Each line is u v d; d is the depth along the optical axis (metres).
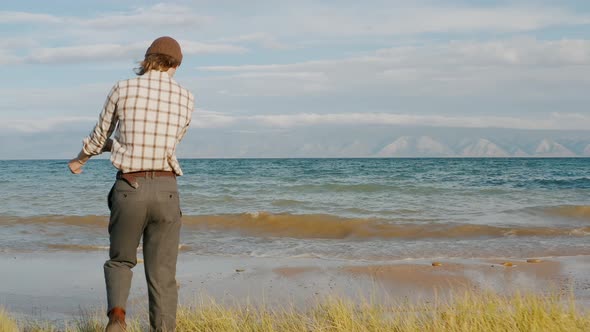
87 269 8.14
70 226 12.97
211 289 6.66
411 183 27.56
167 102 3.28
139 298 6.25
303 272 7.69
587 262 8.24
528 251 9.58
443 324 3.97
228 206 16.91
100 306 5.93
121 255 3.42
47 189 23.30
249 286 6.82
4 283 7.17
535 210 15.33
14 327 4.65
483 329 3.82
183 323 4.33
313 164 66.69
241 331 4.20
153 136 3.21
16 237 11.45
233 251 9.95
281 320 4.48
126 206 3.23
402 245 10.45
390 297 6.14
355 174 38.47
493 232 11.78
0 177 35.28
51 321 5.27
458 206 16.81
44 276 7.63
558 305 4.28
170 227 3.40
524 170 46.09
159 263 3.46
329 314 4.42
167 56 3.35
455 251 9.66
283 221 13.05
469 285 6.75
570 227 12.31
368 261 8.74
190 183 27.58
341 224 12.64
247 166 58.56
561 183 27.47
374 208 16.19
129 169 3.22
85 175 37.22
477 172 41.97
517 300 4.23
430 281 7.04
